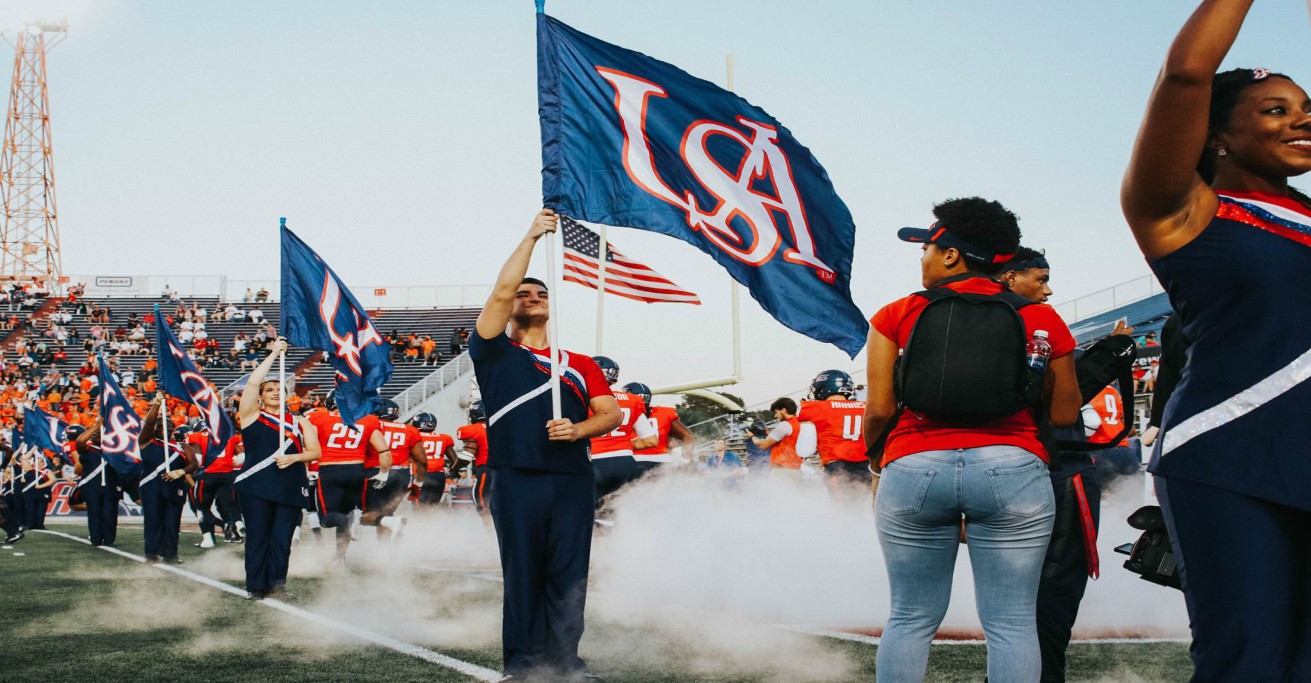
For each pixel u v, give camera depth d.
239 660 5.54
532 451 4.79
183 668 5.30
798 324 5.66
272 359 8.53
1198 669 2.35
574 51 5.76
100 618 7.23
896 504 3.21
